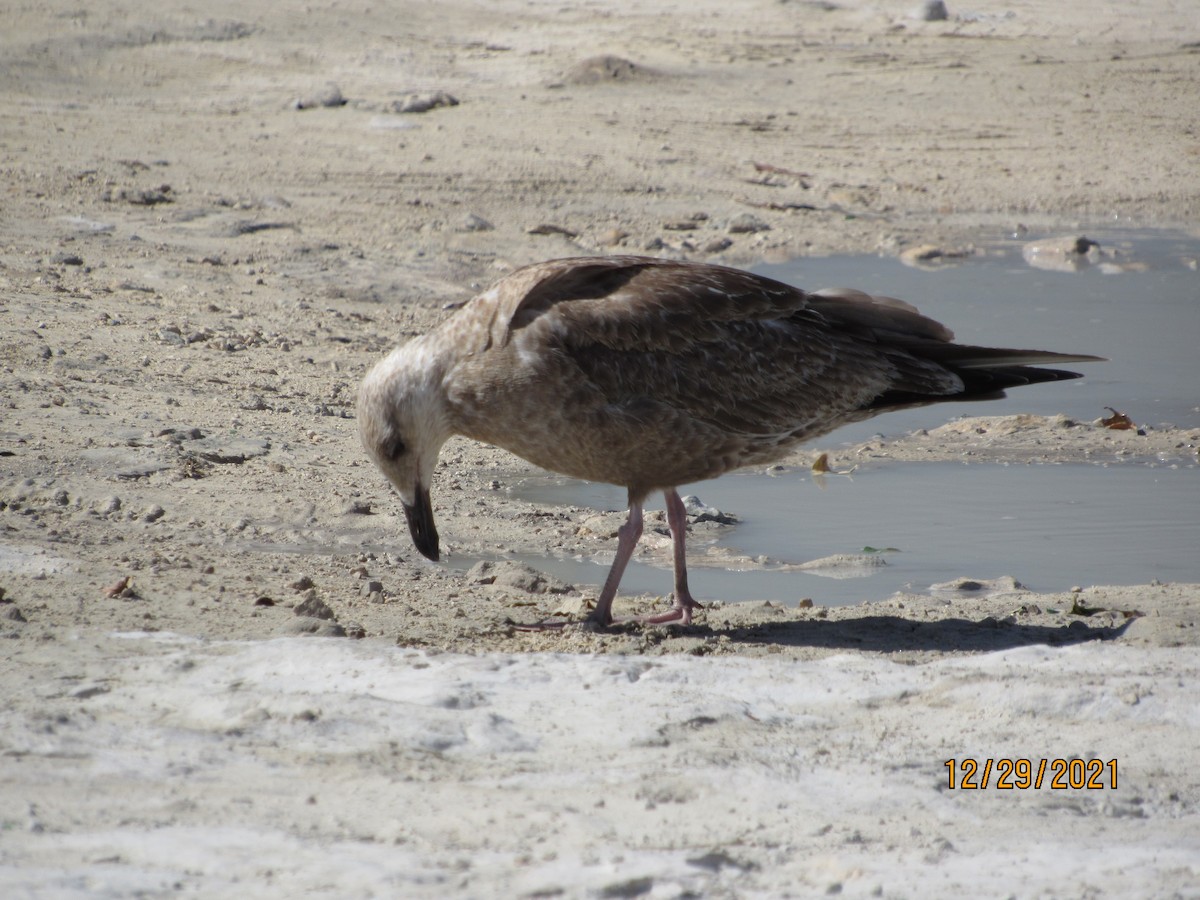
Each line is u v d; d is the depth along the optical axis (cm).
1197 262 2809
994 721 860
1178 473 1634
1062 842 707
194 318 2148
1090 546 1378
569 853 666
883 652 1034
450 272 2584
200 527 1312
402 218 2917
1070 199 3338
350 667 905
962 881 654
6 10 4466
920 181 3462
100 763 746
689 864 657
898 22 5116
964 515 1486
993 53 4703
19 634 955
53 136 3406
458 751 792
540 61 4484
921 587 1261
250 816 693
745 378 1098
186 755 763
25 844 648
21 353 1838
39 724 784
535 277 1073
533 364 1052
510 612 1127
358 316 2283
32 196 2825
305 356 2022
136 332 2028
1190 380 2020
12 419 1570
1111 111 4078
